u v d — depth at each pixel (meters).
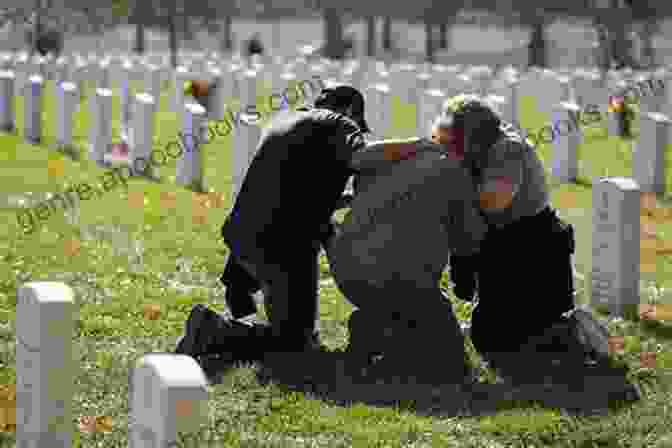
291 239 8.88
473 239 8.66
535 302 9.14
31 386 6.42
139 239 13.57
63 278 11.62
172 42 41.72
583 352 9.04
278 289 8.91
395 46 77.19
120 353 9.16
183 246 13.32
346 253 8.70
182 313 10.62
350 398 8.09
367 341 8.76
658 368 8.91
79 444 7.19
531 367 8.80
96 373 8.55
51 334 6.29
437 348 8.60
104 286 11.44
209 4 70.12
